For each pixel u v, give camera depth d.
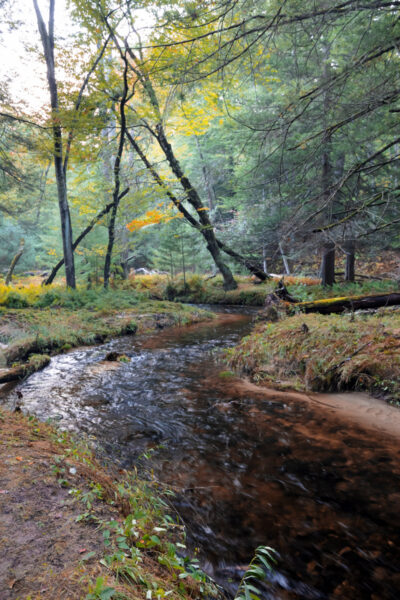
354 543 2.70
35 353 9.51
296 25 6.18
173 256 24.62
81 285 21.38
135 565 1.92
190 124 16.88
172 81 7.52
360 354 6.01
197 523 2.93
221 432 4.68
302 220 8.13
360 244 10.69
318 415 5.04
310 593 2.28
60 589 1.65
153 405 5.78
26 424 4.07
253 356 7.34
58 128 15.79
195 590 2.06
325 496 3.27
